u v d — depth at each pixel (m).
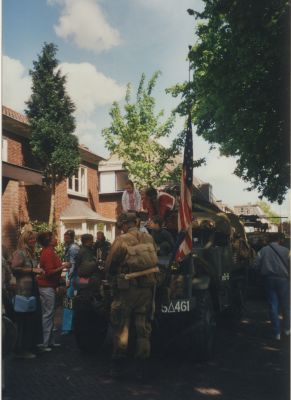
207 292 6.46
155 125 24.64
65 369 5.76
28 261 6.30
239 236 9.46
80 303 6.32
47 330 6.73
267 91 11.68
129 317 5.44
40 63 20.61
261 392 4.86
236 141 15.69
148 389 4.99
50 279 6.77
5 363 4.94
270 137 13.41
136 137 24.58
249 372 5.62
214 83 13.13
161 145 25.05
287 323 7.71
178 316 6.32
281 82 10.92
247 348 6.91
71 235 8.63
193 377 5.43
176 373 5.60
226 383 5.19
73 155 20.58
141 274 5.38
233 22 9.28
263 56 10.68
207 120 19.06
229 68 12.36
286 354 6.52
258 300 12.61
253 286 12.66
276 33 9.34
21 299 6.16
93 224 25.27
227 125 14.98
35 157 20.58
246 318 9.66
